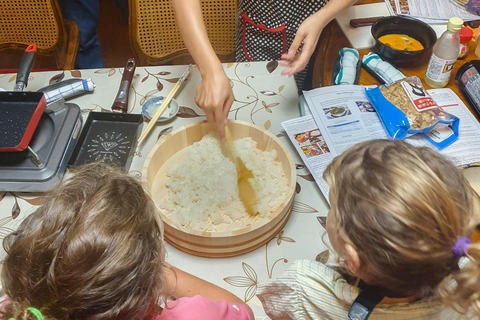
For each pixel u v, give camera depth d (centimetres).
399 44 135
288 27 145
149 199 59
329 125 112
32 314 46
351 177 57
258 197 95
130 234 51
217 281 85
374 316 67
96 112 109
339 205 59
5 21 150
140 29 150
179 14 108
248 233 83
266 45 150
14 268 50
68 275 47
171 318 67
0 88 115
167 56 158
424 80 127
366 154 58
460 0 150
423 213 52
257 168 100
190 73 127
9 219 93
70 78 124
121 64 247
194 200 95
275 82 125
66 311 48
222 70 103
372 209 54
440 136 111
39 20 150
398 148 58
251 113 116
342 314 73
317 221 94
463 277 55
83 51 192
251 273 86
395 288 59
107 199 53
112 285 49
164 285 67
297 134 110
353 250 58
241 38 152
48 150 98
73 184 56
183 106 118
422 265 54
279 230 92
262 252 89
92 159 101
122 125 109
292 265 80
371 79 127
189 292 81
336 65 132
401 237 52
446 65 118
